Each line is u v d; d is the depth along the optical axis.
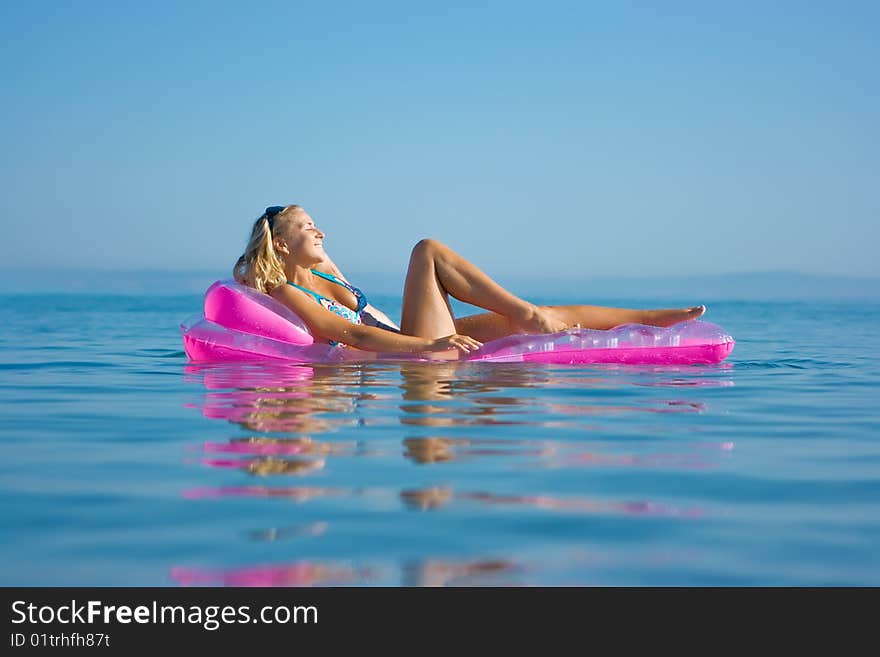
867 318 20.36
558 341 5.76
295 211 6.15
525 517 2.21
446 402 4.08
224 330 6.04
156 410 3.97
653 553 1.97
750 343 9.71
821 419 3.85
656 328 5.93
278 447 3.05
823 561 1.93
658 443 3.20
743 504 2.37
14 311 22.73
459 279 5.82
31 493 2.46
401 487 2.48
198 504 2.32
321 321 5.89
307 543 2.01
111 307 27.70
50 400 4.41
